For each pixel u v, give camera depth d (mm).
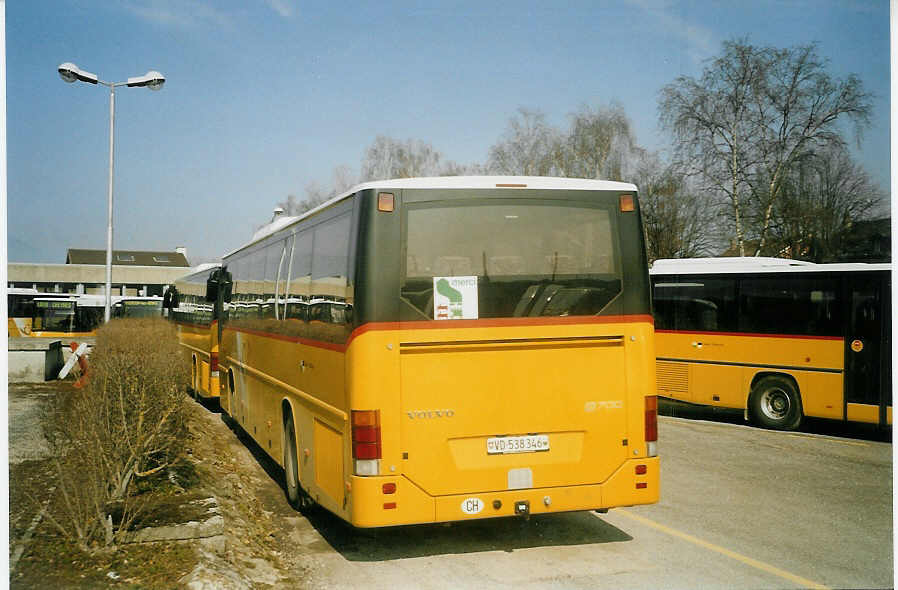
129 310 41125
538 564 6188
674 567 6090
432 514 5840
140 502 6934
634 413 6301
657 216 32125
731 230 31141
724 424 14203
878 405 12195
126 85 27047
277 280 9141
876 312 12305
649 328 6391
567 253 6258
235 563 5922
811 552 6461
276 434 8938
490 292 6051
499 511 5973
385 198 5973
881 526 7301
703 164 30875
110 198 28328
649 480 6312
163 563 5566
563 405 6148
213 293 15039
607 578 5840
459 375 5949
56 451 7320
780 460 10633
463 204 6109
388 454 5770
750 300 13891
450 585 5715
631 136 34812
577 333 6188
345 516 6000
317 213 7355
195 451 9906
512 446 6031
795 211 29344
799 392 13203
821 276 12977
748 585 5664
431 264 5980
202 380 16547
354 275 5926
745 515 7707
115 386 8008
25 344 18375
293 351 8062
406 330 5867
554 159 35781
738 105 30172
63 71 26328
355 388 5816
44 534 6141
